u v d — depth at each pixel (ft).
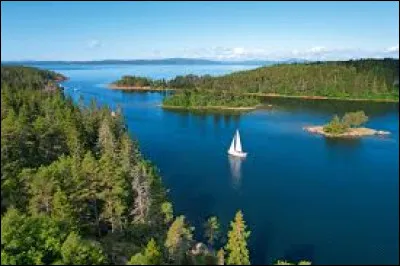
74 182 240.32
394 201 352.49
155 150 522.88
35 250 184.55
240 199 355.15
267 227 301.43
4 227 187.62
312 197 362.33
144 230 248.11
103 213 246.27
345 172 438.81
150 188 273.95
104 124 354.74
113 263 209.15
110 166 254.68
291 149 540.52
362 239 282.77
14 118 335.88
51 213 222.89
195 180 402.93
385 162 479.41
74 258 179.93
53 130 334.65
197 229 294.05
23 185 240.12
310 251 268.82
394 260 257.96
